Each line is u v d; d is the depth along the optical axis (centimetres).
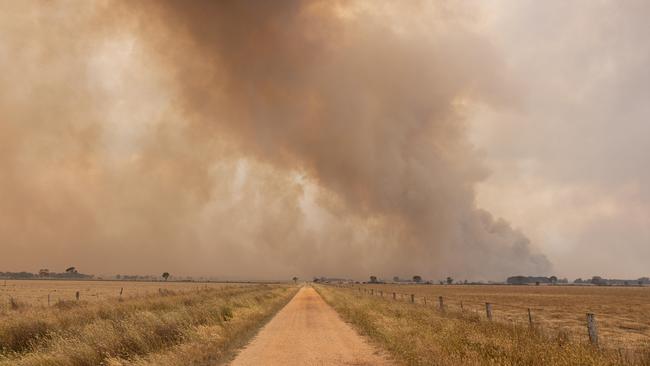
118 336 1224
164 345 1262
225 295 3759
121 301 2586
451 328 1476
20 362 987
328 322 2239
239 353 1282
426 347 1173
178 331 1446
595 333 1148
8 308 2244
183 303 2525
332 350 1335
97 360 1039
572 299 6875
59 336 1163
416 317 1989
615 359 943
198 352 1187
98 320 1481
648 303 5716
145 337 1273
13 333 1242
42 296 5334
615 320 3033
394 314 2192
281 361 1157
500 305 4856
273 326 2044
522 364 951
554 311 3956
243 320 2030
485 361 984
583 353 959
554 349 1011
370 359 1184
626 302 5978
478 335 1295
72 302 2433
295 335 1706
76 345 1077
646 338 1919
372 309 2553
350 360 1171
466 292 10569
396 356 1185
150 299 2738
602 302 5928
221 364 1114
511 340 1173
